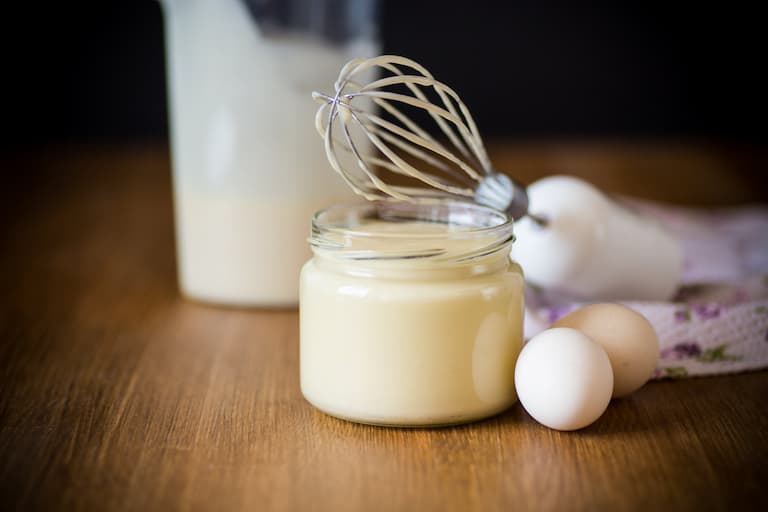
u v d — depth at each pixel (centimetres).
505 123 159
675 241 71
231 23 72
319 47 72
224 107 74
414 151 61
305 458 52
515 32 155
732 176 132
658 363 62
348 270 54
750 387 61
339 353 54
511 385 56
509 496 49
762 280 76
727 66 157
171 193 127
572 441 54
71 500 49
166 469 51
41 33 148
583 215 67
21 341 70
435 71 156
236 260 76
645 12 155
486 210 57
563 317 58
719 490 49
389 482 50
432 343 53
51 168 141
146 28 149
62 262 92
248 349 69
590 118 159
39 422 57
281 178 75
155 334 72
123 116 153
